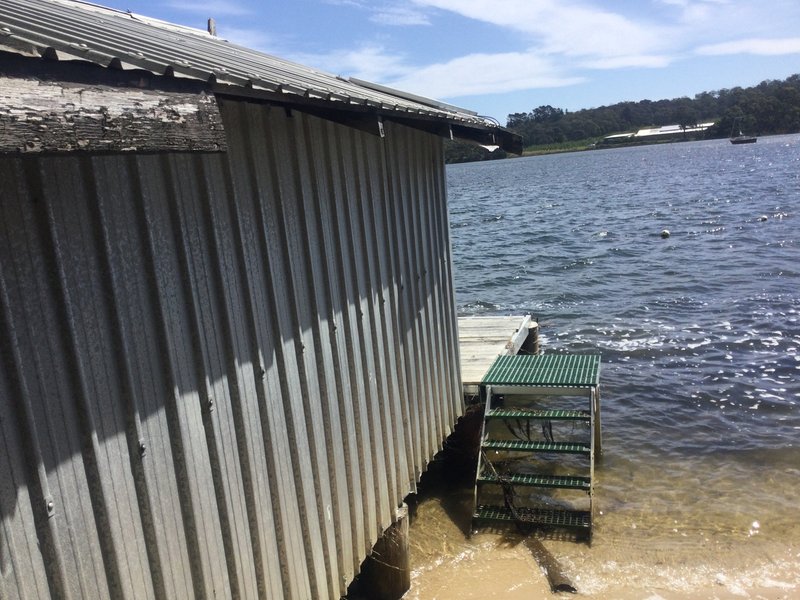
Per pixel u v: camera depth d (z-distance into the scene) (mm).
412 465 6645
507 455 9430
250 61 5012
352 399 5289
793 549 6875
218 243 3646
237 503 3797
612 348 14531
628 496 8180
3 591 2484
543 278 23281
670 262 24125
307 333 4566
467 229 40281
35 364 2617
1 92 1867
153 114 2328
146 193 3164
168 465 3281
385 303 5984
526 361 9320
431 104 7660
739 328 15328
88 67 2229
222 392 3672
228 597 3723
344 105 3982
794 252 24047
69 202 2775
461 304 20250
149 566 3176
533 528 7496
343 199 5160
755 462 9023
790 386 11773
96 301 2893
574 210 46531
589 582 6457
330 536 4887
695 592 6250
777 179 57250
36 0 4703
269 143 4141
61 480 2723
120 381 3008
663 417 10758
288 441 4324
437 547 7164
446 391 7891
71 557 2773
